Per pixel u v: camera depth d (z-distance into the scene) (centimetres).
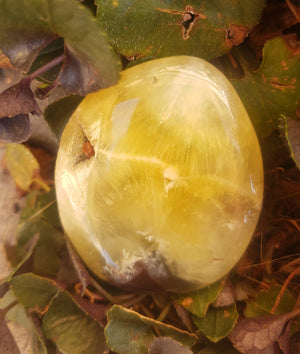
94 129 14
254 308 16
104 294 16
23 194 18
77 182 14
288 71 15
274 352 15
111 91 14
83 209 14
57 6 12
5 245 17
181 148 13
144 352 15
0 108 14
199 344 16
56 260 16
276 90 15
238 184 14
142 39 15
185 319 16
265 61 15
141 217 14
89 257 15
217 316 16
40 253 16
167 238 14
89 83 14
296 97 15
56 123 16
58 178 15
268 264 17
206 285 15
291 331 16
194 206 14
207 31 15
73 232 15
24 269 16
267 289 16
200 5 15
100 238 14
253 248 17
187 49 15
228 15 15
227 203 14
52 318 15
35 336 16
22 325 16
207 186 14
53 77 16
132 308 16
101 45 13
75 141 14
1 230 17
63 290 15
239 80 16
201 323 15
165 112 14
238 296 16
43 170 18
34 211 17
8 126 14
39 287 15
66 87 14
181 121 14
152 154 13
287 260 17
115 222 14
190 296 15
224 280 16
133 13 14
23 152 17
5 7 12
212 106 14
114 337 14
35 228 17
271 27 16
